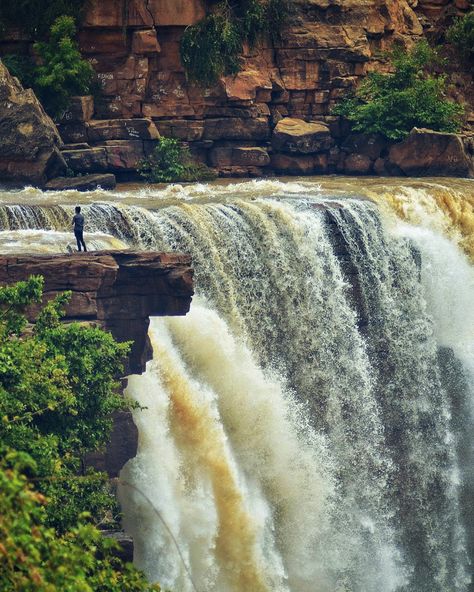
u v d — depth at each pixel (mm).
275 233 71000
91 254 54000
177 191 81250
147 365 58188
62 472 47031
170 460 57406
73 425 48156
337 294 73125
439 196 82125
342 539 66812
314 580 64562
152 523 55781
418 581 71125
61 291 53375
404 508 71688
